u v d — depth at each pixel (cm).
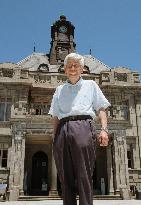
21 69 3831
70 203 300
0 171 3212
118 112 3828
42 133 2994
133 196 3128
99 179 3381
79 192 289
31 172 3447
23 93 3709
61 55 4759
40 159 3538
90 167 298
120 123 3108
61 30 4981
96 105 360
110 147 3086
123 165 2959
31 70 4397
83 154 296
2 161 3381
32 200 2664
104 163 3422
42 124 3005
